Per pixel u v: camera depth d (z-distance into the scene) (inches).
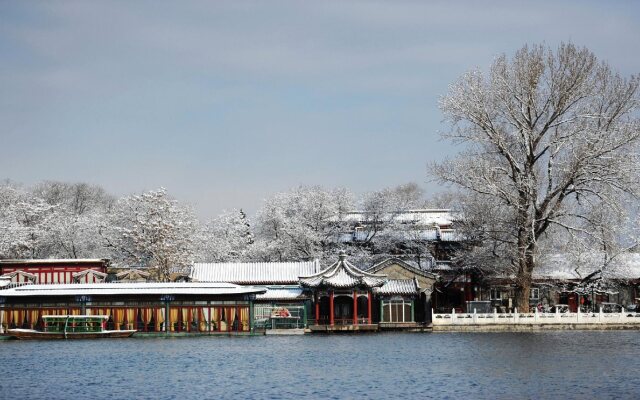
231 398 3009.4
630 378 3302.2
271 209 7303.2
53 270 6343.5
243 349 4490.7
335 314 5787.4
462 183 5388.8
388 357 4057.6
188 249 6732.3
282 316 5600.4
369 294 5516.7
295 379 3410.4
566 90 5196.9
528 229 5329.7
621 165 5142.7
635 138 5157.5
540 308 6013.8
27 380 3427.7
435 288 6230.3
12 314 5241.1
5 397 3058.6
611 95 5255.9
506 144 5319.9
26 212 7736.2
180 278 6363.2
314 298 5620.1
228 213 7869.1
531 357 3949.3
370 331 5497.1
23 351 4443.9
